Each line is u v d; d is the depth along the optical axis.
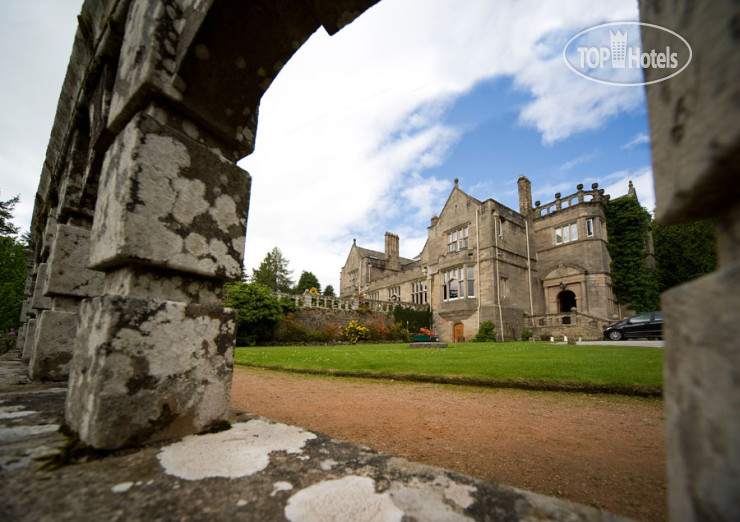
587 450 2.65
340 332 19.75
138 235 1.48
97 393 1.30
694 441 0.46
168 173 1.62
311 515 0.89
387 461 1.25
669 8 0.58
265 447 1.39
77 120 3.12
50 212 4.60
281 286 43.66
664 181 0.59
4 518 0.84
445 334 22.20
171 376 1.51
